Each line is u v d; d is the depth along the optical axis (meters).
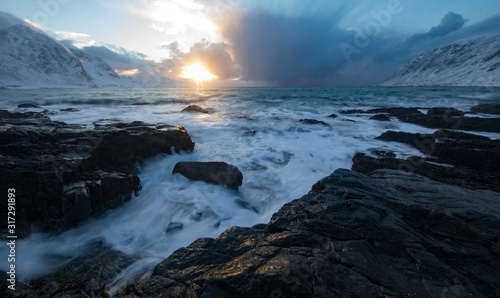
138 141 6.68
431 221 3.44
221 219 4.71
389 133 10.13
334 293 2.24
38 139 5.23
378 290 2.29
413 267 2.63
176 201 5.23
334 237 3.08
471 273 2.66
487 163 6.67
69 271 3.32
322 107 22.22
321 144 9.65
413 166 6.52
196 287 2.50
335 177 4.83
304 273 2.44
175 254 3.07
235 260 2.83
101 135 5.96
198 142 9.89
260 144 9.69
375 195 4.09
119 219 4.64
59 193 4.32
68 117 14.61
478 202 3.84
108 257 3.65
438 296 2.25
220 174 5.93
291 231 3.27
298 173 6.87
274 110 19.81
